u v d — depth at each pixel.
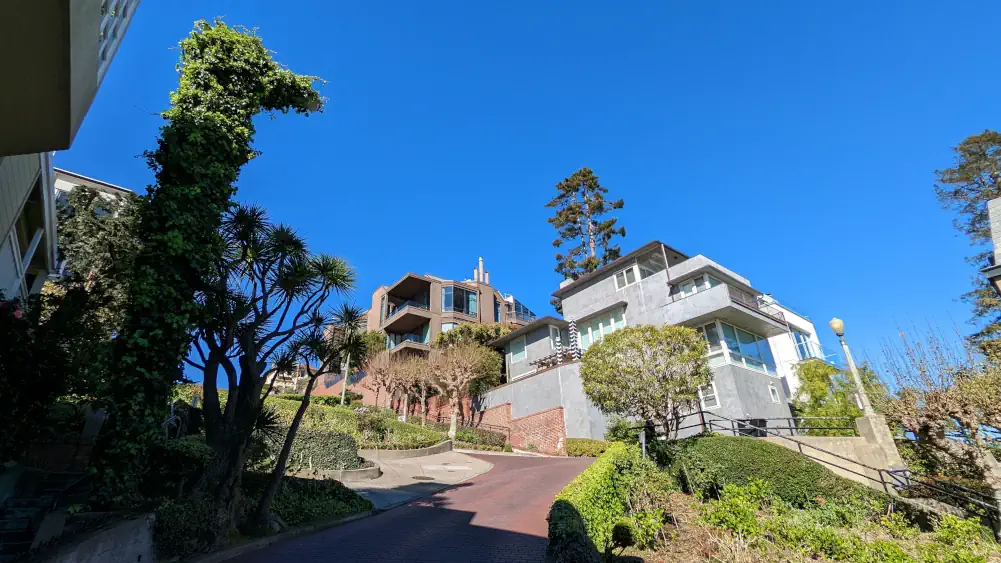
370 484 15.93
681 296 26.31
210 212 9.38
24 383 7.27
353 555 8.29
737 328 25.02
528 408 29.03
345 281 11.08
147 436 7.71
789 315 33.38
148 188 9.11
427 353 40.00
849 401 20.77
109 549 6.38
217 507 8.70
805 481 11.81
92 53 6.27
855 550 7.33
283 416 19.58
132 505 7.96
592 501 7.83
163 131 9.38
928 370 12.48
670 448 13.00
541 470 17.75
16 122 6.57
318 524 10.66
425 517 11.45
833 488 11.68
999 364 12.15
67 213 18.09
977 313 30.67
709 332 23.98
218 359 9.80
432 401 36.34
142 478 8.41
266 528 9.66
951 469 12.17
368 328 50.09
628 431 15.11
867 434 13.46
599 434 25.23
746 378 22.97
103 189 24.78
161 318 8.18
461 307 45.72
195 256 8.84
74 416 9.44
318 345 10.77
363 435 21.80
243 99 10.98
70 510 6.67
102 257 15.93
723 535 7.89
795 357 30.39
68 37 5.45
